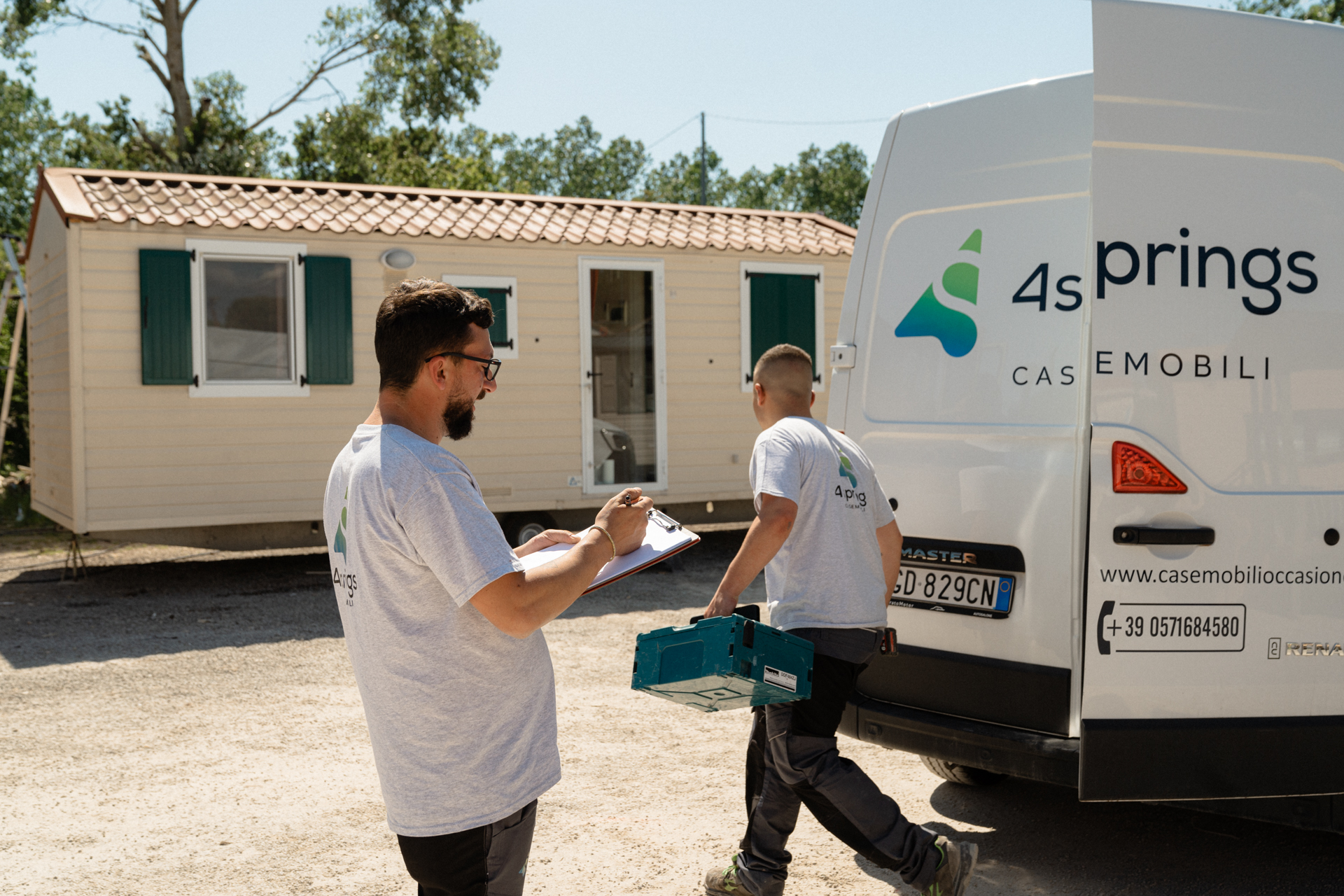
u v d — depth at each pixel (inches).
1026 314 136.8
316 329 349.7
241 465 342.3
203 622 297.1
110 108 941.8
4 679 239.0
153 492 332.2
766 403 129.6
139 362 330.0
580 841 152.9
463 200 399.5
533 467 377.1
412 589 76.9
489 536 76.5
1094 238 116.4
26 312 485.7
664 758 188.7
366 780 177.0
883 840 113.7
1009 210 140.0
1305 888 134.6
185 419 335.3
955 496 140.9
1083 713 116.1
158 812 163.3
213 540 343.3
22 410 713.0
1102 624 115.9
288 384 347.9
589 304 384.2
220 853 148.6
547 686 83.0
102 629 289.4
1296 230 121.8
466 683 77.8
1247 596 118.3
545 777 81.7
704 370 402.3
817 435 121.9
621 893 136.3
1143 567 116.3
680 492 398.9
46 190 352.2
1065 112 135.7
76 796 169.8
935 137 149.3
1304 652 119.6
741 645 102.2
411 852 79.7
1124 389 116.6
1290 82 122.2
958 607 138.9
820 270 421.1
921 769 183.3
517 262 374.0
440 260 363.9
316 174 989.8
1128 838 151.5
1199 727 116.8
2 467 714.2
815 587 117.9
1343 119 124.0
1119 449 116.1
